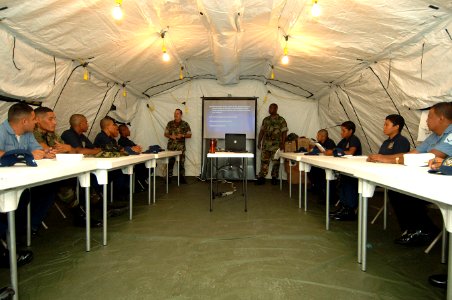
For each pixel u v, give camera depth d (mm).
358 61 3730
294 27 3477
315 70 4633
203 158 6387
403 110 3605
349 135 3891
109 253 2131
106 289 1603
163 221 3021
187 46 4508
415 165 1963
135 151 3871
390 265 1938
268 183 5949
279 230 2705
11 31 2559
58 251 2166
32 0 2340
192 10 3316
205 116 6492
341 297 1530
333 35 3352
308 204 3902
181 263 1951
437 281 1650
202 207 3691
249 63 5430
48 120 2811
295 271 1833
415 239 2336
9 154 1663
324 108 5977
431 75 2857
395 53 3172
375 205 3943
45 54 3066
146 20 3307
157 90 6316
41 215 2391
